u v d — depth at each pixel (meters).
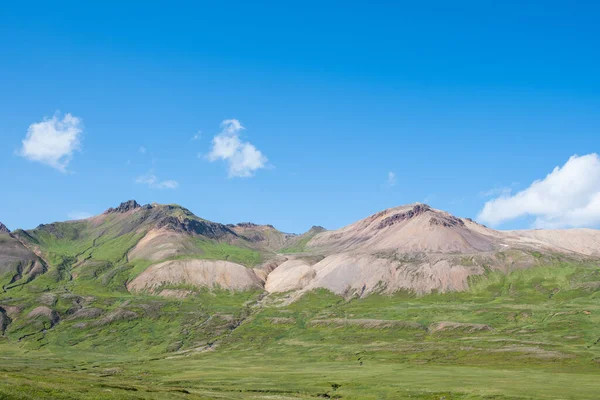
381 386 152.62
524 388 143.12
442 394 137.75
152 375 189.50
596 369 190.38
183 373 196.75
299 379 174.38
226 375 188.12
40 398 79.56
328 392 147.75
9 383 85.94
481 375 176.25
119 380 149.50
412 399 134.38
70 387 94.88
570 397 129.12
